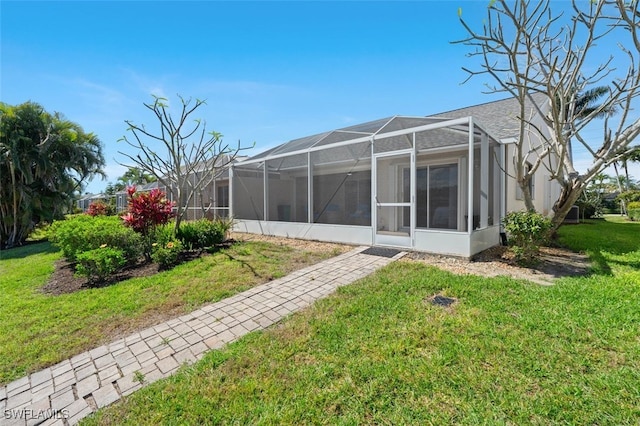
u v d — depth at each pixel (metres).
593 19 5.39
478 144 7.64
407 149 7.38
